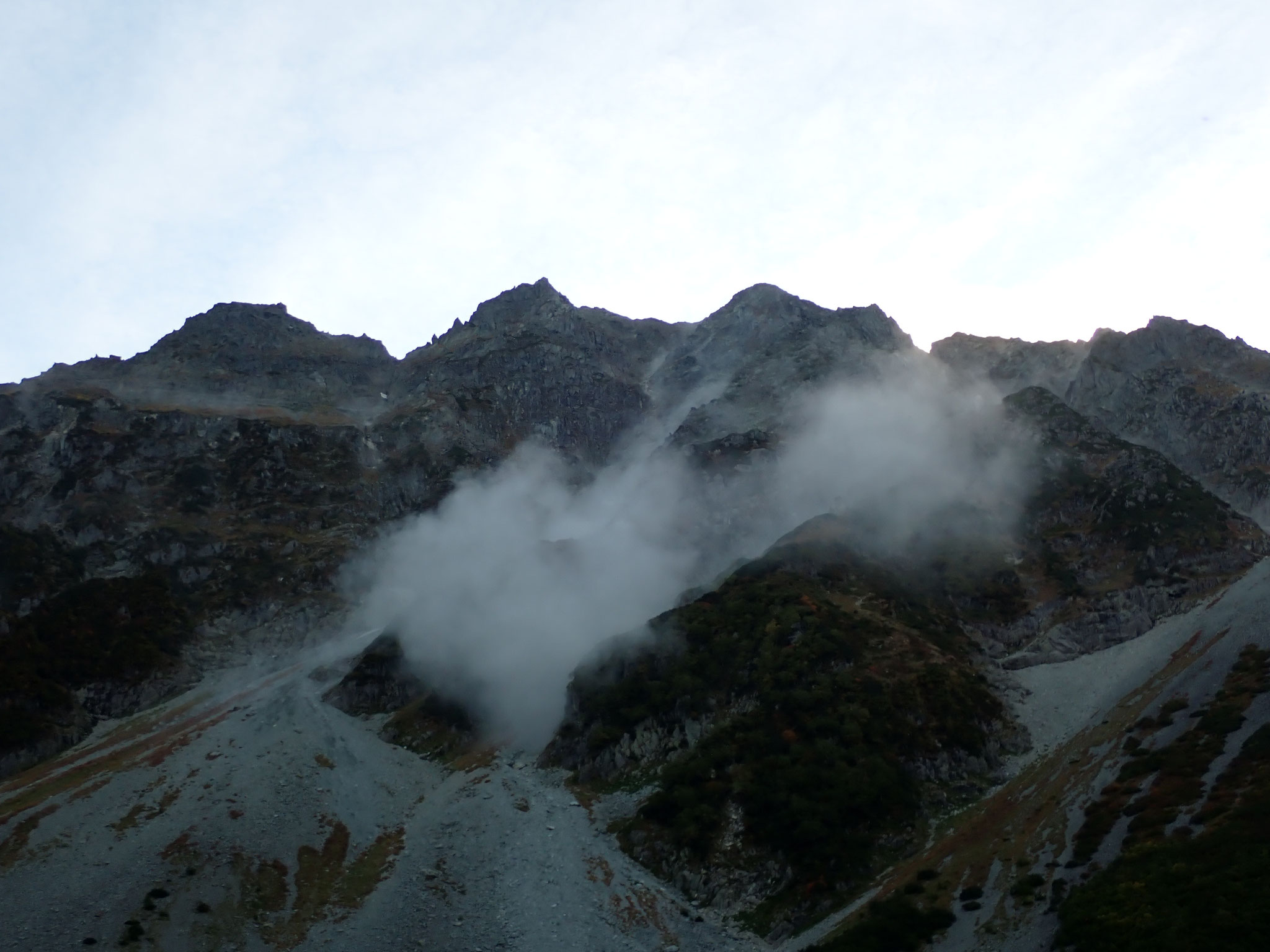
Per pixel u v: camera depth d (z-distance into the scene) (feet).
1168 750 359.66
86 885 363.56
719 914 359.87
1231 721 358.23
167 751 494.18
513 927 342.44
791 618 504.84
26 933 336.70
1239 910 252.01
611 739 465.47
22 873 375.86
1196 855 282.97
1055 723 449.06
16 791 468.75
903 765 417.08
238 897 361.71
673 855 387.75
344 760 481.87
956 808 398.42
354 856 403.75
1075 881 302.25
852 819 386.93
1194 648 454.40
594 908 355.15
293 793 439.63
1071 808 351.25
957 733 433.07
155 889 359.46
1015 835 351.05
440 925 348.79
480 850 399.03
